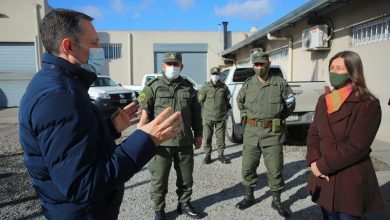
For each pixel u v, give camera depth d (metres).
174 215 3.92
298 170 5.49
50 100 1.36
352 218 2.30
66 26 1.52
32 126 1.39
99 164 1.41
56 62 1.51
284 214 3.83
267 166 3.95
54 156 1.34
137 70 25.06
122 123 2.03
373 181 2.32
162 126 1.55
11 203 4.32
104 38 24.48
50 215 1.53
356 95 2.29
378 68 7.30
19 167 6.02
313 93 6.84
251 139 3.97
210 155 6.10
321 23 9.38
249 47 17.20
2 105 20.50
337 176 2.32
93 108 1.58
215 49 25.42
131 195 4.54
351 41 8.27
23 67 20.36
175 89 3.71
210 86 6.02
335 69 2.37
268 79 3.97
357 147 2.23
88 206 1.52
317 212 3.93
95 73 1.70
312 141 2.56
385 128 7.13
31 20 19.94
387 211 3.74
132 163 1.46
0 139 8.76
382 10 7.04
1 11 19.72
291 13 9.75
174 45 25.17
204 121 6.06
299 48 11.10
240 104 4.13
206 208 4.10
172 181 5.09
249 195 4.11
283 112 3.98
